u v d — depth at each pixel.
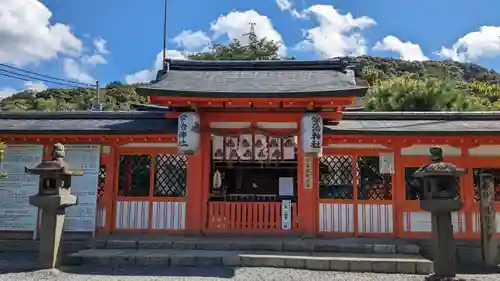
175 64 11.13
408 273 7.16
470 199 9.24
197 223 9.31
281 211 9.41
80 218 9.41
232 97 8.45
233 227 9.39
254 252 8.05
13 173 9.64
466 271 7.75
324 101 8.67
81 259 7.62
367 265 7.26
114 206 9.67
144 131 9.28
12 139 9.71
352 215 9.41
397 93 21.91
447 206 6.20
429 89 21.55
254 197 10.31
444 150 9.41
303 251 8.27
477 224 9.17
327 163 9.84
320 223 9.39
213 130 9.54
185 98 8.60
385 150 9.54
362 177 9.82
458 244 8.81
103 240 8.68
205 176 9.52
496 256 8.34
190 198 9.41
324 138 9.43
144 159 9.98
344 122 10.05
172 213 9.56
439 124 9.69
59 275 6.79
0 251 9.20
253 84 9.43
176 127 9.47
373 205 9.43
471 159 9.34
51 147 9.72
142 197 9.66
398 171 9.45
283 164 10.55
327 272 7.14
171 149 9.73
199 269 7.26
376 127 9.38
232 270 7.17
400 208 9.34
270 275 6.86
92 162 9.65
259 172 12.27
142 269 7.27
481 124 9.60
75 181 9.55
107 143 9.79
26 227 9.47
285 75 10.44
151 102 8.83
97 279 6.52
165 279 6.54
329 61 10.98
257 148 9.84
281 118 9.53
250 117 9.54
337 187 9.75
